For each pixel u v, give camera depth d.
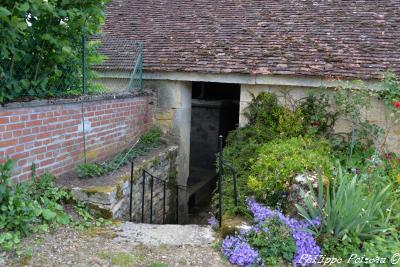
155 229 4.39
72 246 3.81
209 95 12.35
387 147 6.80
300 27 8.16
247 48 7.73
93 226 4.36
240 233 4.03
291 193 4.46
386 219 4.09
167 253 3.82
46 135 4.70
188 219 8.49
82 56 5.56
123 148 6.85
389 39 7.38
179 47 8.12
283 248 3.77
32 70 4.71
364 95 6.59
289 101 7.28
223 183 5.51
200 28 8.73
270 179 4.62
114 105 6.41
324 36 7.74
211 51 7.80
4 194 3.87
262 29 8.29
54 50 4.79
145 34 8.81
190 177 10.48
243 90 7.54
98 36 8.34
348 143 6.86
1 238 3.56
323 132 7.11
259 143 6.89
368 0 8.68
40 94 4.83
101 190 4.61
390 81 6.38
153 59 7.87
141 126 7.63
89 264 3.49
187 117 8.37
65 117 5.05
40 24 4.63
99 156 5.99
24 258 3.46
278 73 6.93
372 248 3.75
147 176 6.18
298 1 9.15
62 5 4.69
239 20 8.80
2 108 4.00
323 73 6.75
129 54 7.89
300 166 4.66
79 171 5.10
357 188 4.21
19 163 4.29
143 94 7.58
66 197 4.61
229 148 6.90
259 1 9.44
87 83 6.11
